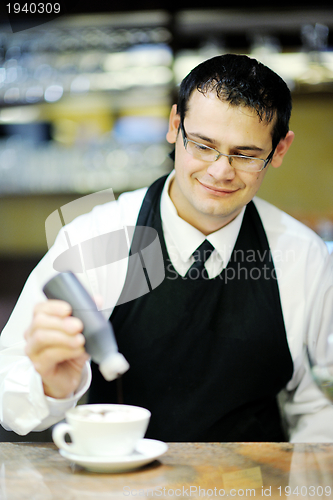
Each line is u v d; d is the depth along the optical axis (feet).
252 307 4.13
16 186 9.33
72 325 2.50
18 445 2.92
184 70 9.18
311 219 8.95
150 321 4.05
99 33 8.82
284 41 9.24
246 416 4.06
